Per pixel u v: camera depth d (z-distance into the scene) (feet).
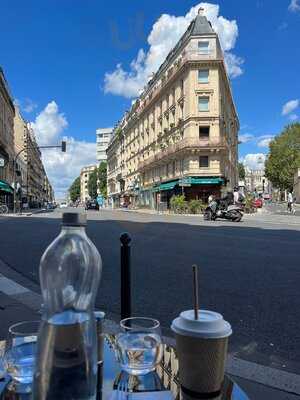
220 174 145.69
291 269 27.55
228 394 5.13
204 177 146.10
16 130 281.13
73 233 5.04
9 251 36.73
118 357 5.86
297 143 228.63
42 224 71.82
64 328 4.53
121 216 111.14
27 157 302.04
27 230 58.39
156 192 192.34
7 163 205.46
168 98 173.47
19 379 5.36
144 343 5.90
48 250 4.94
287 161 230.48
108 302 19.92
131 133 255.09
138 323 6.34
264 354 13.60
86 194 561.84
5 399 5.00
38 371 4.52
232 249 37.40
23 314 17.61
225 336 5.07
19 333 5.86
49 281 4.78
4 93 191.83
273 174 246.06
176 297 20.51
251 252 35.53
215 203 86.22
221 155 146.92
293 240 44.52
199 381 5.05
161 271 27.07
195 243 41.96
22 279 25.44
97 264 5.06
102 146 464.65
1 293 21.35
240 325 16.31
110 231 56.18
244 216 106.93
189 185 144.66
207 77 146.82
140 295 20.92
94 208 221.87
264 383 11.48
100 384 5.42
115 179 319.06
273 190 410.52
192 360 5.05
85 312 4.82
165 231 56.29
